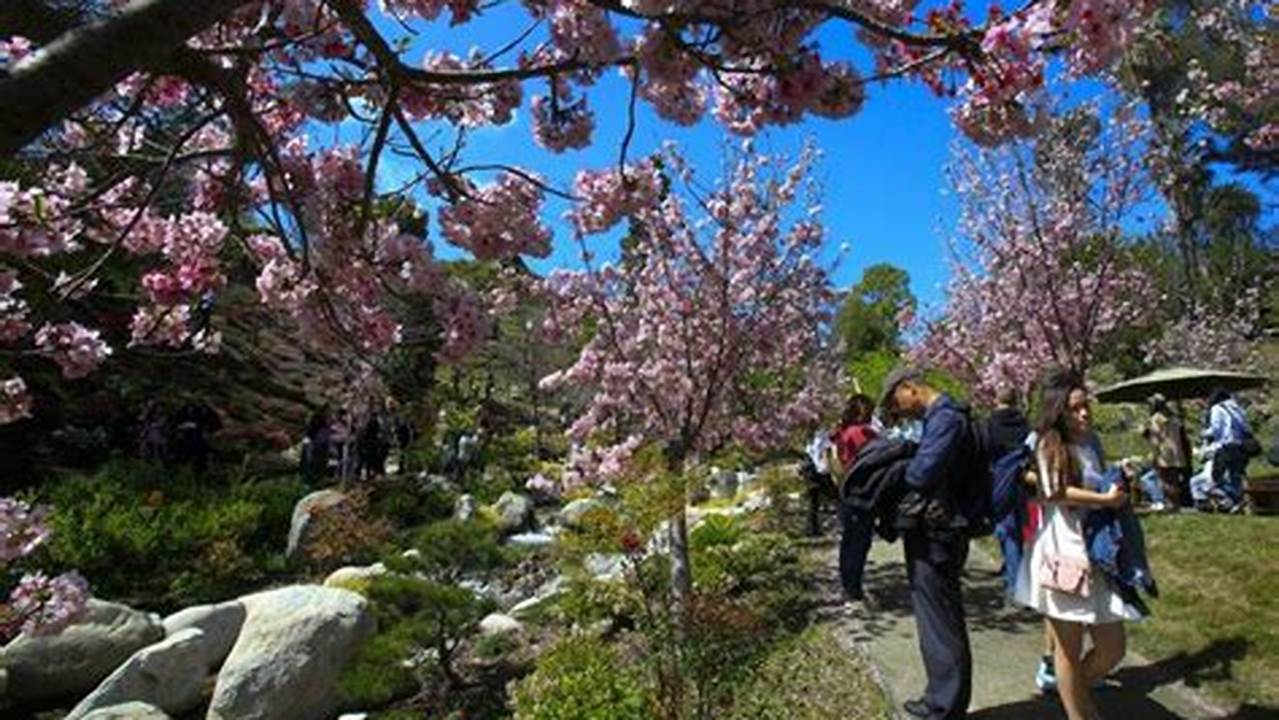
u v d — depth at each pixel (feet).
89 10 6.31
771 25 8.15
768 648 19.99
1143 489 38.11
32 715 26.99
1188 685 16.12
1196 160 39.81
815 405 35.50
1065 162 36.50
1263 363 74.08
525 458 71.82
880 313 126.52
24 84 4.71
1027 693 16.63
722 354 27.55
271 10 9.70
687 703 18.35
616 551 19.66
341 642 27.55
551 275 27.40
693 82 10.27
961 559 14.24
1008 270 41.06
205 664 27.81
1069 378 13.43
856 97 8.43
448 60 11.32
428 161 9.56
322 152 10.66
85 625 28.76
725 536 33.24
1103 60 7.17
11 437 51.70
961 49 7.69
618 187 10.97
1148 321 48.75
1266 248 99.14
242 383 66.69
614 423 29.66
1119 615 12.82
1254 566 21.22
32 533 12.32
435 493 54.08
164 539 40.34
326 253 10.31
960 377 48.24
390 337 10.62
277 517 47.88
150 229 10.87
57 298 10.29
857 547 17.58
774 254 29.55
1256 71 35.47
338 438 58.39
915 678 18.65
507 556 40.19
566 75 10.76
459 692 27.07
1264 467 48.52
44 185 10.36
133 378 58.13
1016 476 13.82
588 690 18.21
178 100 11.04
